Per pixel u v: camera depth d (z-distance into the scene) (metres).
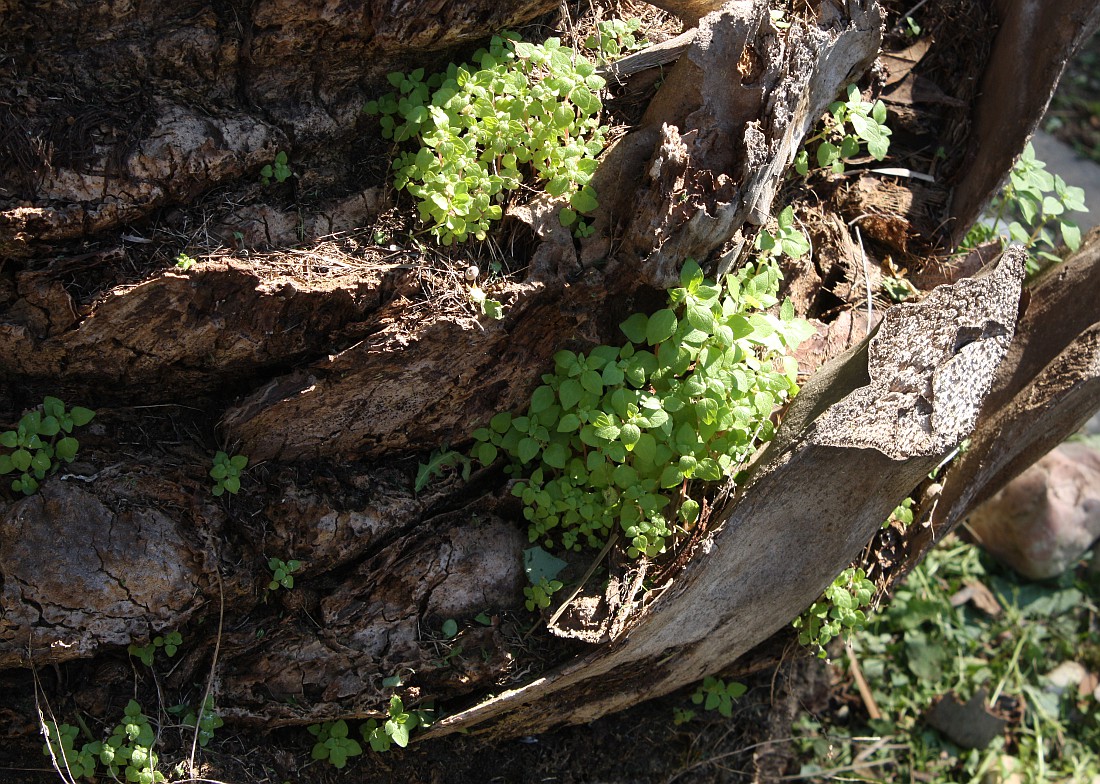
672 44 1.01
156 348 0.96
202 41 0.96
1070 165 1.72
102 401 0.99
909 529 1.08
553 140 0.99
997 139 1.12
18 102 0.93
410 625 1.01
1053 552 1.33
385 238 0.99
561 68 1.00
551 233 0.99
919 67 1.16
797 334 1.02
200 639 1.00
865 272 1.11
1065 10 1.07
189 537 0.97
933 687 1.27
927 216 1.14
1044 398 1.04
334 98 1.00
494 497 1.03
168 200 0.96
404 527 1.03
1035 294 1.09
